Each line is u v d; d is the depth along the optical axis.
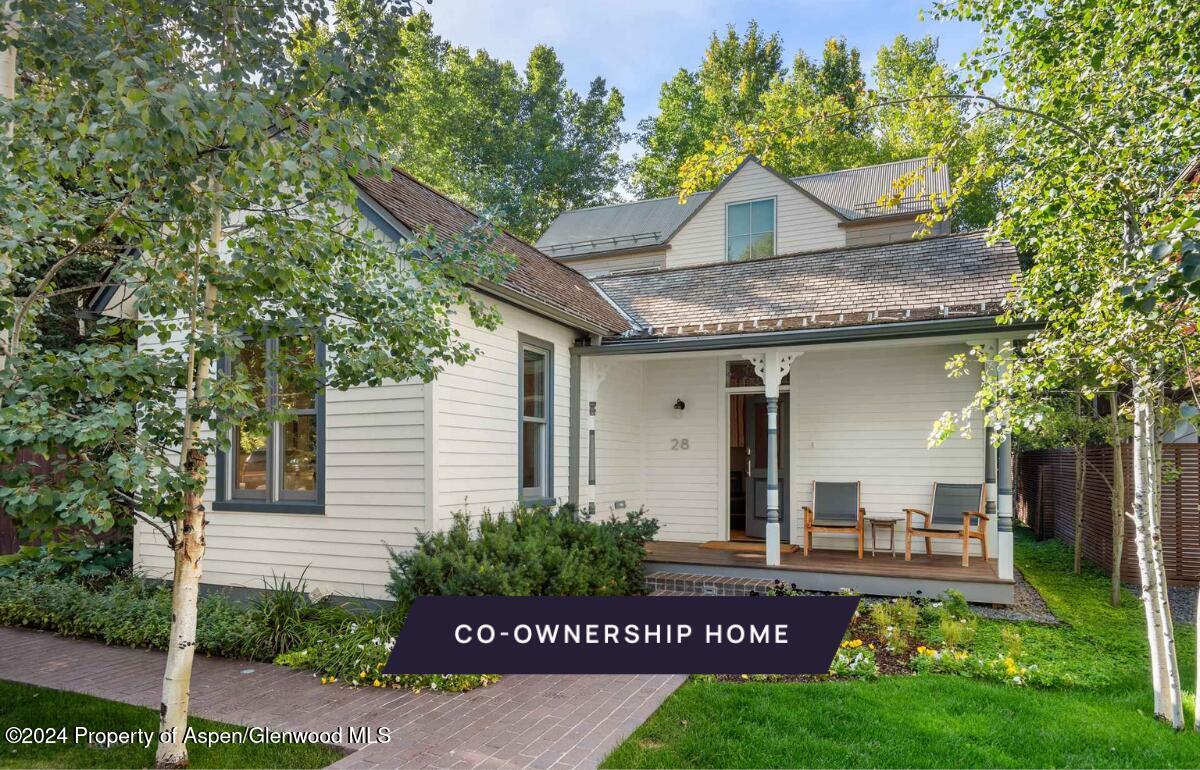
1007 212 6.07
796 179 19.38
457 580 6.36
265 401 4.93
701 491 11.52
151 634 6.66
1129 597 8.70
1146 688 5.46
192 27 3.92
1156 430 6.48
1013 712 4.92
